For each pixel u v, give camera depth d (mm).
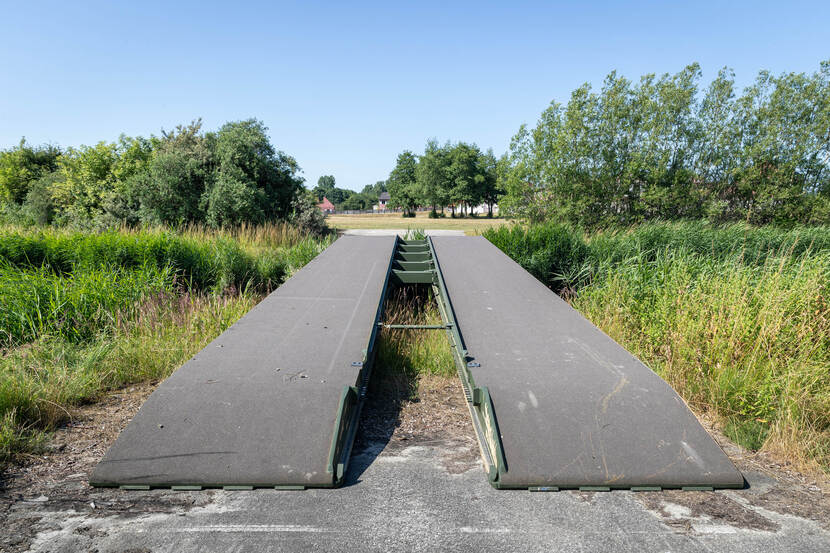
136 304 6387
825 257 6418
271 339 4336
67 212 21234
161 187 16875
